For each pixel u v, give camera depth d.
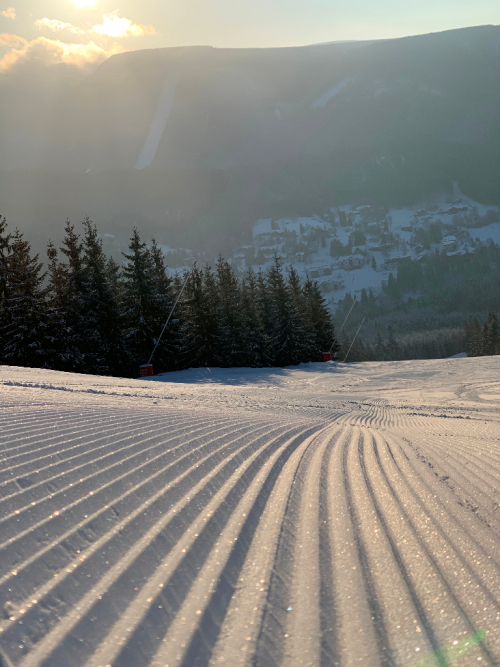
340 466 3.62
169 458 3.26
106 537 1.86
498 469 3.55
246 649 1.19
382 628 1.32
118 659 1.12
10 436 3.45
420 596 1.51
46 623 1.25
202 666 1.11
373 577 1.65
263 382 25.89
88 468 2.78
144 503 2.29
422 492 2.82
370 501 2.61
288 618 1.37
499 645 1.20
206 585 1.54
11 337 28.19
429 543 1.98
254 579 1.61
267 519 2.23
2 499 2.12
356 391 20.19
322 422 7.40
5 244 28.48
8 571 1.51
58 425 4.11
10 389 7.28
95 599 1.40
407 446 4.84
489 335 97.06
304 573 1.68
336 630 1.31
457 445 4.96
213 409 7.80
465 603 1.46
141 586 1.51
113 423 4.53
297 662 1.14
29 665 1.06
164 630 1.27
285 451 4.12
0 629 1.20
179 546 1.84
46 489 2.33
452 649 1.20
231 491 2.62
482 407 12.45
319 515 2.33
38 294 28.28
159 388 13.45
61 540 1.78
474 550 1.90
